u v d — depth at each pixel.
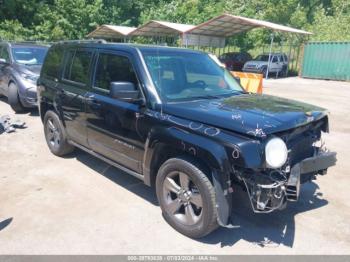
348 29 37.72
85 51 5.02
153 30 30.16
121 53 4.34
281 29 26.69
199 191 3.40
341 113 11.38
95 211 4.12
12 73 9.01
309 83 23.22
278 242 3.60
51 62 5.88
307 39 32.44
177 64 4.35
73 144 5.46
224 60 29.14
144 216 4.03
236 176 3.23
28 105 8.79
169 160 3.67
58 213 4.05
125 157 4.29
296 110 3.70
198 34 29.94
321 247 3.54
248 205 3.34
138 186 4.82
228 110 3.58
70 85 5.20
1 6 28.67
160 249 3.44
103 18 37.50
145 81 3.94
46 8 30.36
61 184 4.85
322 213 4.22
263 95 4.59
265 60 27.73
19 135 7.21
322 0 54.38
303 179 3.78
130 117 4.04
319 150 4.00
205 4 45.56
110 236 3.63
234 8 45.31
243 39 39.12
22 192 4.57
